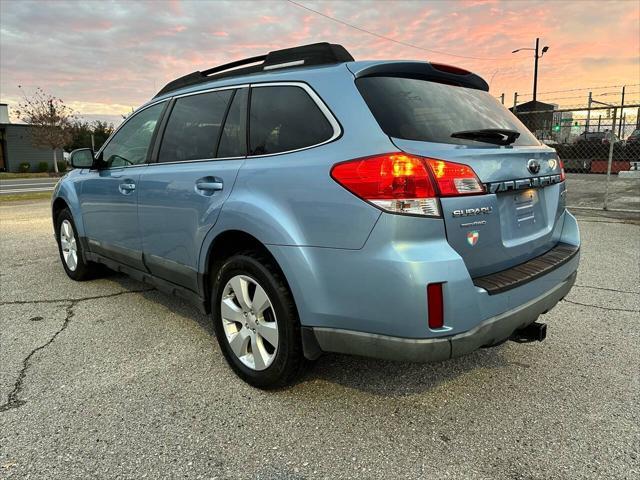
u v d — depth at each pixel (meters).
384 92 2.47
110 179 4.13
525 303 2.51
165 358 3.30
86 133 47.28
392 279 2.15
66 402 2.74
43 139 37.06
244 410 2.66
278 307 2.62
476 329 2.25
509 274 2.53
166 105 3.75
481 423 2.52
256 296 2.76
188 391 2.86
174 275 3.47
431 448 2.32
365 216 2.22
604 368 3.10
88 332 3.77
